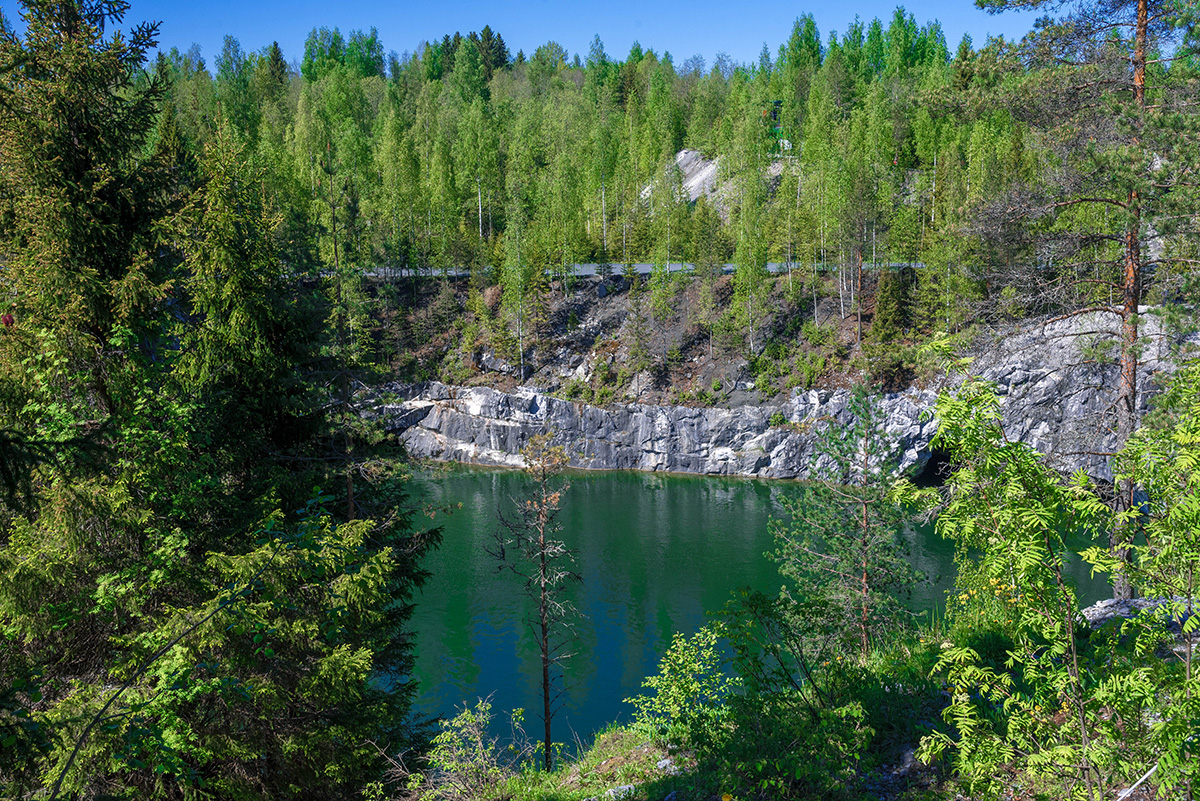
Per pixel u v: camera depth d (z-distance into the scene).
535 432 73.94
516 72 159.75
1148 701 4.59
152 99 11.83
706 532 50.12
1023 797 5.90
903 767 7.23
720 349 73.56
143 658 9.19
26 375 9.41
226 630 9.10
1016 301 17.70
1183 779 4.52
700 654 12.88
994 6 17.27
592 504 58.22
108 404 10.35
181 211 11.77
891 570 20.16
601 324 79.31
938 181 74.38
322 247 21.67
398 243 80.12
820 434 22.11
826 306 72.56
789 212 79.31
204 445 11.20
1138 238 15.91
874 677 9.13
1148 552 4.86
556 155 109.25
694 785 7.62
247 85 122.88
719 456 69.06
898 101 95.25
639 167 101.81
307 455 14.46
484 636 34.09
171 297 11.55
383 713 11.80
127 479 9.73
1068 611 5.01
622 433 72.31
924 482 58.94
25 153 10.30
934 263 58.56
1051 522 4.86
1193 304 15.25
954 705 5.62
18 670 8.39
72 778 7.41
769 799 6.80
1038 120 17.28
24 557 9.06
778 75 124.12
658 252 81.88
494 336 77.50
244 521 11.70
